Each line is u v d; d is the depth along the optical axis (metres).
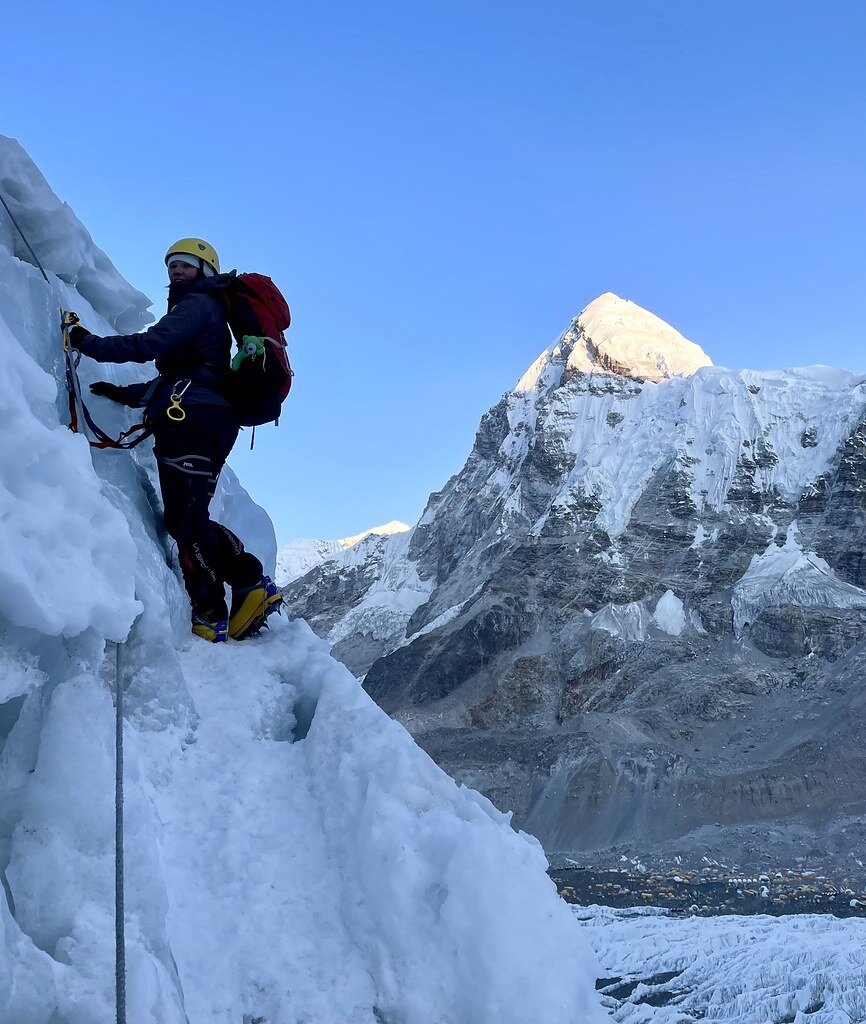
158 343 5.18
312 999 3.45
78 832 3.23
